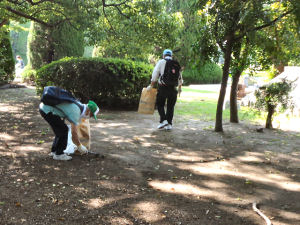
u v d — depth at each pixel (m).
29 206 3.48
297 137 7.07
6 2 9.88
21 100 11.55
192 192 4.03
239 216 3.44
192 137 6.82
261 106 7.96
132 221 3.25
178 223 3.25
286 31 6.25
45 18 12.23
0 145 5.71
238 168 4.98
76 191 3.90
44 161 4.91
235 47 7.43
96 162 4.97
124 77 10.05
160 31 9.83
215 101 13.32
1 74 15.23
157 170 4.78
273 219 3.40
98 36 10.53
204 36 7.11
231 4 6.26
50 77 10.66
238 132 7.41
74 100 4.73
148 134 6.97
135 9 9.91
